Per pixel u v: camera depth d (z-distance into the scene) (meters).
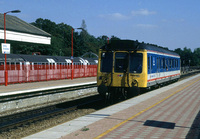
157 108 11.61
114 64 15.48
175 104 12.84
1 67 28.94
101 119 9.27
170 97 15.62
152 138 6.71
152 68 17.50
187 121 8.90
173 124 8.42
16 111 15.58
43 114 13.94
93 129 7.77
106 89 15.17
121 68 15.35
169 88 21.72
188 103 13.20
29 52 78.62
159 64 19.81
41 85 28.23
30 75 33.22
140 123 8.55
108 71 15.50
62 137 6.96
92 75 50.22
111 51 15.62
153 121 8.86
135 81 15.19
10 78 30.03
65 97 20.53
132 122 8.70
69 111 14.59
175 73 27.53
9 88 24.73
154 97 15.59
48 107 15.56
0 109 15.03
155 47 19.34
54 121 12.25
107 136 6.92
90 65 49.38
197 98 15.22
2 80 29.03
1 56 29.30
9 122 12.19
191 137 6.82
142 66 15.32
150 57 16.89
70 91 21.19
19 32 47.62
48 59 37.50
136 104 12.83
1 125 11.56
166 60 22.58
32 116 13.55
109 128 7.85
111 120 9.05
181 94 17.27
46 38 55.56
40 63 35.38
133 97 16.16
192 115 9.99
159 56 19.73
